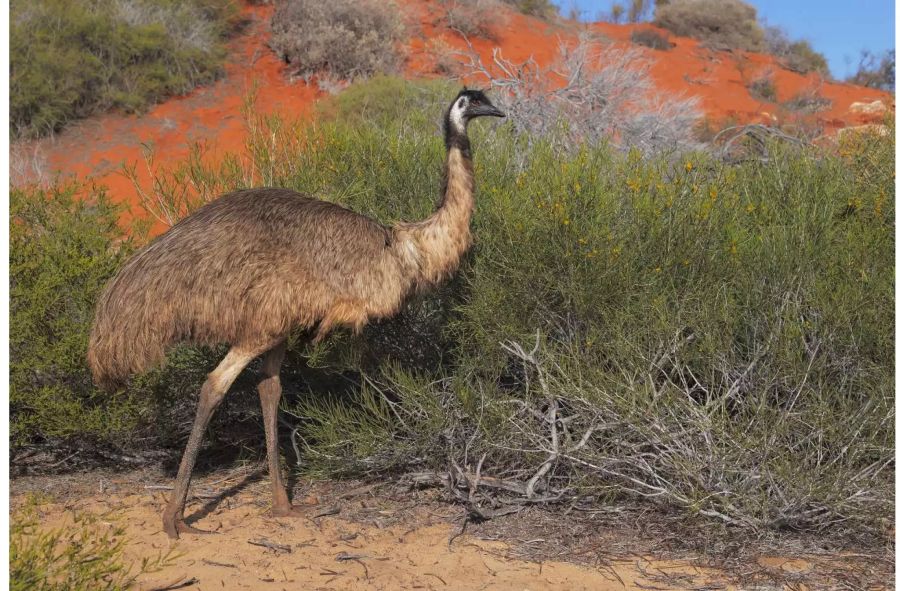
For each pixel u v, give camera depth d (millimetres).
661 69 40469
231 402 9906
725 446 7160
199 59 33750
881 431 7441
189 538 7406
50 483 8953
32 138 29766
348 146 10500
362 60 34188
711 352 7707
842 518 7254
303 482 8945
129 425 9102
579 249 8570
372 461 8586
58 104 30484
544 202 8711
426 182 10445
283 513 7965
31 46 30859
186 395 9648
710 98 37375
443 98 19359
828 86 42375
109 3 34406
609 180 9805
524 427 8062
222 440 10102
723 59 44188
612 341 8250
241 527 7723
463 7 40281
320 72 34188
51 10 32312
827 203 9797
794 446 7285
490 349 8711
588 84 19188
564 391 7688
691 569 6766
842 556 6918
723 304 8133
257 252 7422
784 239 8766
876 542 7164
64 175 26953
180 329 7379
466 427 8547
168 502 8141
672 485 7414
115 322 7375
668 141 17422
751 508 7133
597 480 7910
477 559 6949
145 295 7352
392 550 7180
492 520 7762
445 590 6395
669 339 7891
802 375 7613
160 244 7527
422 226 8109
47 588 5352
